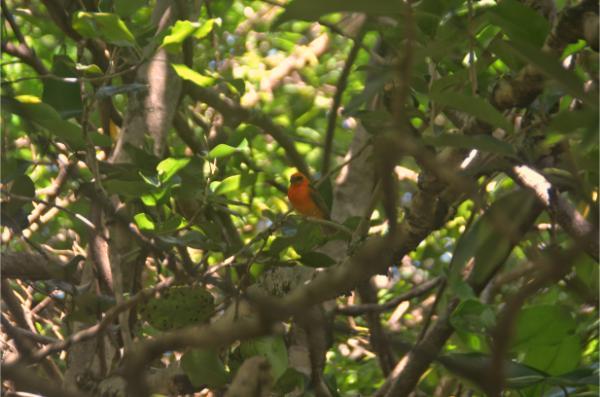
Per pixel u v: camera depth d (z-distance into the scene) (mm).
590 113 3279
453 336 6758
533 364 5758
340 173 9992
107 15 6332
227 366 6441
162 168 6457
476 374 4293
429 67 6047
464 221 13703
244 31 18281
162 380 6105
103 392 5805
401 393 5980
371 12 2793
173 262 7441
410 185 12961
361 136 9938
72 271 6918
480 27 5066
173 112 8289
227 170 7289
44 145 7574
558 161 5117
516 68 4734
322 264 6051
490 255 4105
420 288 7348
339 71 18891
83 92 7984
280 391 5719
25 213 6898
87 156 6488
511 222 3775
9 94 7008
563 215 4930
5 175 7227
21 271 6809
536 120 4992
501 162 4984
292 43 18016
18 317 7582
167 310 5949
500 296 9898
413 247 5543
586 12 4094
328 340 5293
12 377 1702
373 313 7172
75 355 6625
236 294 5820
